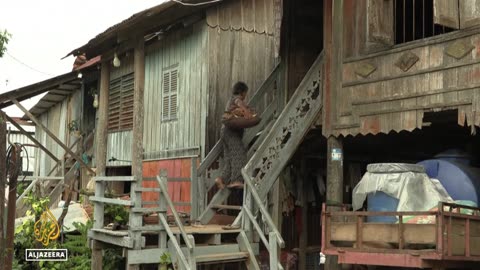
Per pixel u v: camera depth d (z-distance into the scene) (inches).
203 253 305.9
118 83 591.5
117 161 577.3
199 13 447.5
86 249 406.0
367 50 331.3
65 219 462.0
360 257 280.5
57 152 796.0
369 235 282.7
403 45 312.2
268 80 426.0
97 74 641.0
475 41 279.3
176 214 297.7
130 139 555.2
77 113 722.8
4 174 250.7
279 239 307.1
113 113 597.6
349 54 342.3
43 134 879.7
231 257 309.0
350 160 456.4
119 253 369.4
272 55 480.7
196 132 448.8
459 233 265.9
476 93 277.6
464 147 410.3
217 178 370.6
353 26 341.1
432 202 288.7
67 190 539.2
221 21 448.5
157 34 493.4
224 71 450.6
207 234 319.3
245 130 410.0
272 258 306.2
